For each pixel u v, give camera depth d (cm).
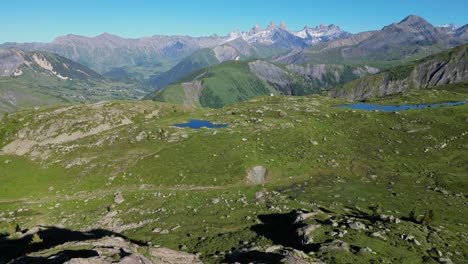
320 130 13762
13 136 12606
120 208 7988
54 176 10088
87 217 7462
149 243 5478
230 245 5012
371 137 12962
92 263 3077
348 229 5050
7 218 7788
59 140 12525
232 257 4356
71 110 14488
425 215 6188
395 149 11675
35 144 12231
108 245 3872
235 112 16988
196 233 5844
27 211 8156
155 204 8050
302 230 4919
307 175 9925
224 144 11950
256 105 19488
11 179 9906
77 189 9394
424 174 9631
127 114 15312
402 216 6725
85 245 3806
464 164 10138
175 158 10938
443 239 5241
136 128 13275
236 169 10100
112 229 6688
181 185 9412
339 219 5631
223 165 10388
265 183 9438
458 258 4559
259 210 7019
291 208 7038
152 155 11206
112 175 10019
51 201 8706
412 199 7862
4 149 11950
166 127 13512
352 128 14000
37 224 7225
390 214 6850
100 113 14675
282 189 8912
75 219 7469
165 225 6544
